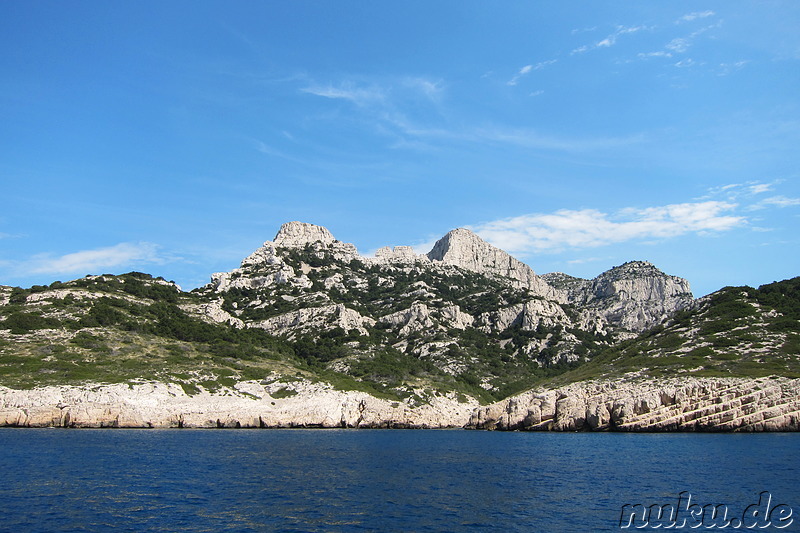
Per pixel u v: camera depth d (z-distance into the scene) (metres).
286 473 68.44
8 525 44.22
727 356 132.38
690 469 68.31
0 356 133.25
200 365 152.25
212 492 56.56
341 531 43.56
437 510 49.94
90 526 44.28
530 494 56.44
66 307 167.00
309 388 152.88
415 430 151.12
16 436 101.69
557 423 128.75
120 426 122.44
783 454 78.69
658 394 115.88
